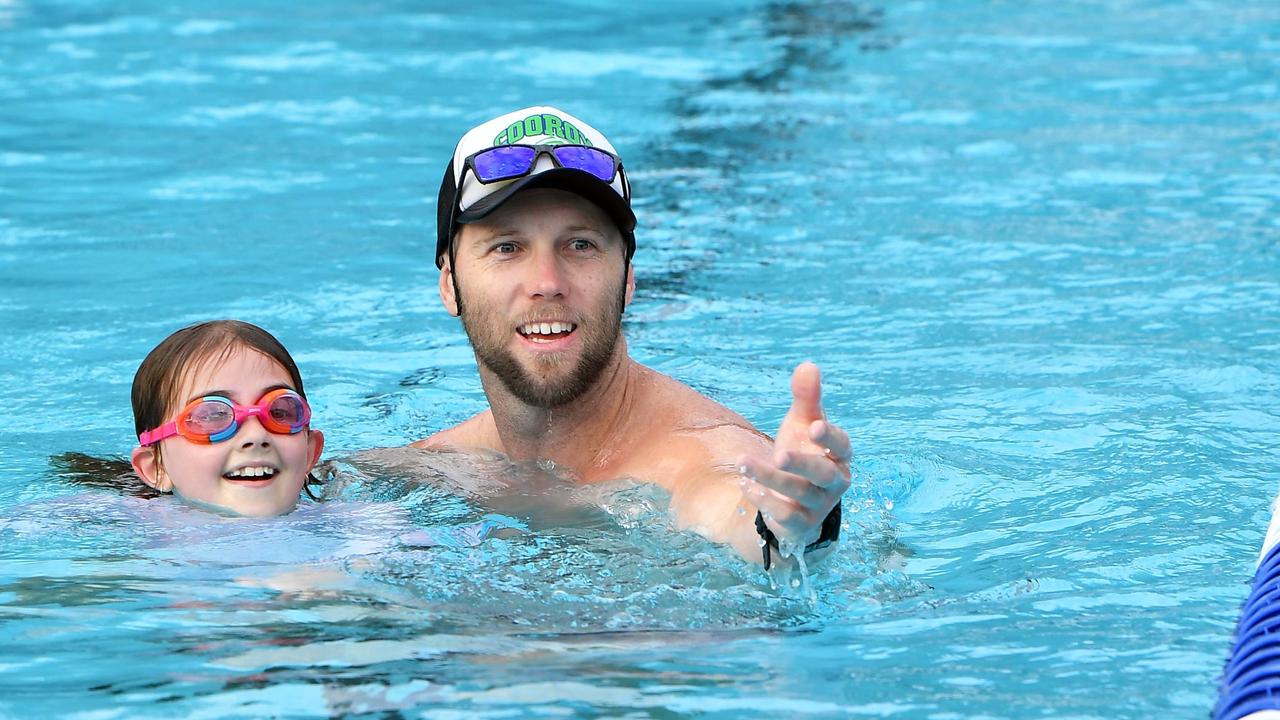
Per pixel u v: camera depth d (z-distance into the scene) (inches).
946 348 748.6
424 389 709.3
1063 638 416.2
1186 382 686.5
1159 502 544.1
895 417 654.5
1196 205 994.7
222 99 1316.4
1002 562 487.8
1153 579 465.7
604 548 492.7
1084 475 577.3
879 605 447.5
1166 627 422.6
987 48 1545.3
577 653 407.5
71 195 1036.5
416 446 618.8
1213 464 583.5
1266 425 629.9
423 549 500.7
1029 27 1649.9
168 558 491.8
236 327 579.5
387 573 476.1
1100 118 1244.5
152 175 1088.8
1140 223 957.8
